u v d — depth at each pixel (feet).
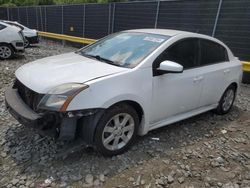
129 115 11.99
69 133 10.52
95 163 11.44
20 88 12.37
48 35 65.57
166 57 13.28
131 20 45.52
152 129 13.48
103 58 13.57
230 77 17.49
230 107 18.83
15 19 88.22
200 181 10.98
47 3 119.44
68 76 11.18
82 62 12.94
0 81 23.58
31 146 12.45
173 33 14.60
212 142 14.33
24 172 10.69
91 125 10.92
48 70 11.91
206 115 18.15
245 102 22.02
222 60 17.24
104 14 51.06
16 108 11.14
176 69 12.16
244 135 15.56
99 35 53.47
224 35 32.14
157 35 14.34
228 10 31.40
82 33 58.18
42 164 11.19
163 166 11.70
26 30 53.16
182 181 10.85
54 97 10.29
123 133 12.12
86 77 11.05
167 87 13.23
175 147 13.38
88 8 54.95
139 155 12.32
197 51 15.16
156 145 13.34
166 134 14.69
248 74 29.25
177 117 14.69
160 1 39.88
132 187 10.27
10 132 13.78
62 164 11.25
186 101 14.61
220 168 11.99
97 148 11.39
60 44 64.49
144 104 12.34
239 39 30.60
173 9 38.22
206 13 34.09
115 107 11.48
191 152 13.05
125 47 13.92
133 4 44.57
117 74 11.48
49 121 10.46
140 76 12.06
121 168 11.28
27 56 40.22
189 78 14.25
